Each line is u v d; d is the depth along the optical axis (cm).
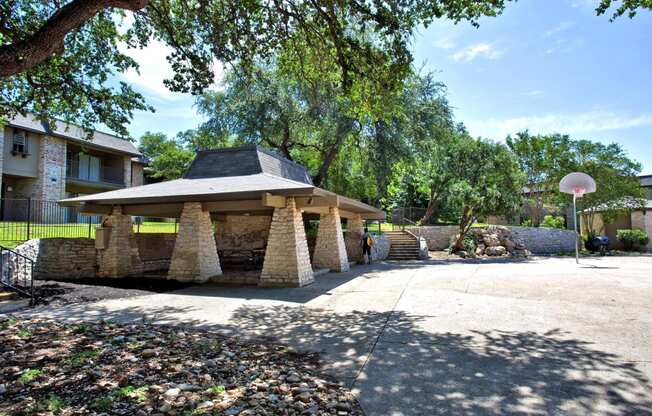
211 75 941
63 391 361
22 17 831
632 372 416
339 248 1517
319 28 879
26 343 522
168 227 2416
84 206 1254
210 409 327
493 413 327
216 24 876
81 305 810
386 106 954
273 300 880
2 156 2059
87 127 1017
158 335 574
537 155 2911
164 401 340
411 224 3030
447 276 1245
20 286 969
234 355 486
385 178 2253
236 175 1332
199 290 1026
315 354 496
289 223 1122
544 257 2258
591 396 358
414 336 570
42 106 946
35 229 1584
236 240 2162
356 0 769
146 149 4488
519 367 435
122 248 1290
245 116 2097
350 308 786
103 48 967
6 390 361
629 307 739
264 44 936
